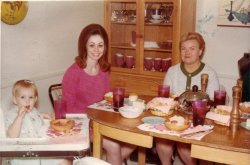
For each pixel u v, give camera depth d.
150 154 2.83
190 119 1.85
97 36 2.33
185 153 2.34
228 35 3.26
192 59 2.40
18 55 2.74
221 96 2.00
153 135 1.65
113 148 2.26
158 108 1.90
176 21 3.28
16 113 1.87
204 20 3.35
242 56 3.21
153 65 3.54
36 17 2.88
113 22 3.65
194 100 1.91
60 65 3.24
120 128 1.73
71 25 3.34
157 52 3.56
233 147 1.47
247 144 1.50
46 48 3.04
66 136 1.69
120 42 3.72
